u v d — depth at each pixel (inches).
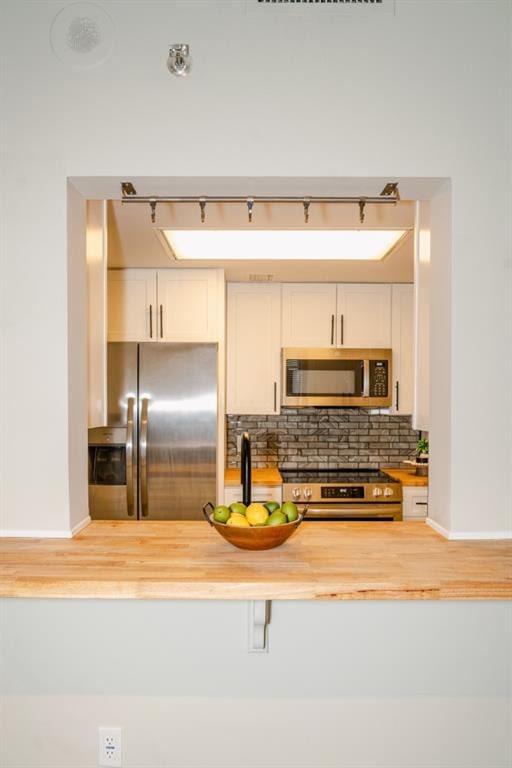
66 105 58.9
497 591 47.6
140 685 59.7
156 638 59.6
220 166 58.8
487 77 59.6
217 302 124.0
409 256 110.0
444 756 59.9
